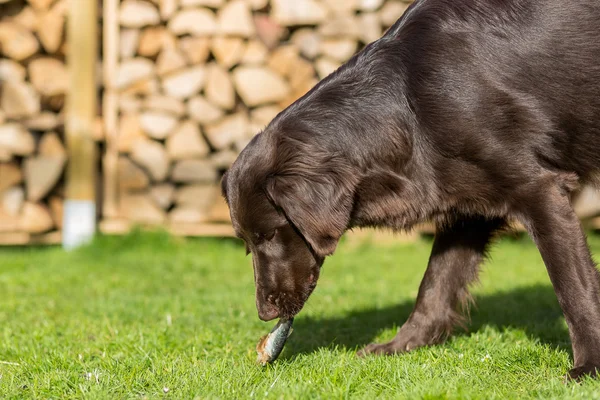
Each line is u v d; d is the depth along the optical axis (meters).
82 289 6.83
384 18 9.14
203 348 4.40
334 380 3.51
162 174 9.12
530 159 3.70
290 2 9.10
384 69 3.90
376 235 9.67
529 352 3.95
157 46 9.10
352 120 3.82
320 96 3.92
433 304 4.40
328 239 3.59
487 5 3.84
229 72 9.16
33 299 6.22
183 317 5.36
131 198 9.13
